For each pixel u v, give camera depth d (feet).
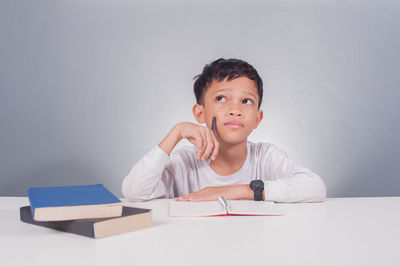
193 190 4.44
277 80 7.25
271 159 4.52
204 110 4.42
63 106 7.29
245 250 1.75
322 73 7.24
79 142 7.29
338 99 7.24
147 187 3.66
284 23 7.31
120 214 2.09
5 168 7.29
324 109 7.23
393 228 2.21
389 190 7.23
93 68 7.29
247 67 4.25
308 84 7.24
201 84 4.46
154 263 1.56
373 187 7.22
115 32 7.31
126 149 7.26
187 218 2.49
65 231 2.09
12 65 7.29
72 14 7.30
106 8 7.32
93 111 7.29
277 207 2.80
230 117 4.13
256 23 7.32
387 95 7.23
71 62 7.29
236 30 7.34
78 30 7.30
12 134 7.29
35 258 1.64
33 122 7.30
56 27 7.29
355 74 7.23
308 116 7.22
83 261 1.59
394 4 7.25
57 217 1.96
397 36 7.25
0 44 7.29
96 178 7.25
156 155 3.65
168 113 7.28
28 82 7.29
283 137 7.20
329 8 7.27
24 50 7.29
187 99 7.29
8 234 2.06
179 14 7.34
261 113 4.55
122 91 7.29
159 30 7.34
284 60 7.26
